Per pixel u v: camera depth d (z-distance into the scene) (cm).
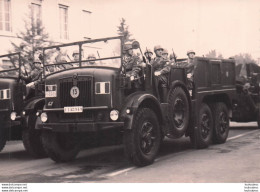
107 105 652
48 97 700
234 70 1026
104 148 920
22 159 800
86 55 717
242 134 1100
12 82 802
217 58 948
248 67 1230
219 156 746
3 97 802
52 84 694
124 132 654
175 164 679
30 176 615
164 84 762
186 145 919
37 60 851
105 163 721
